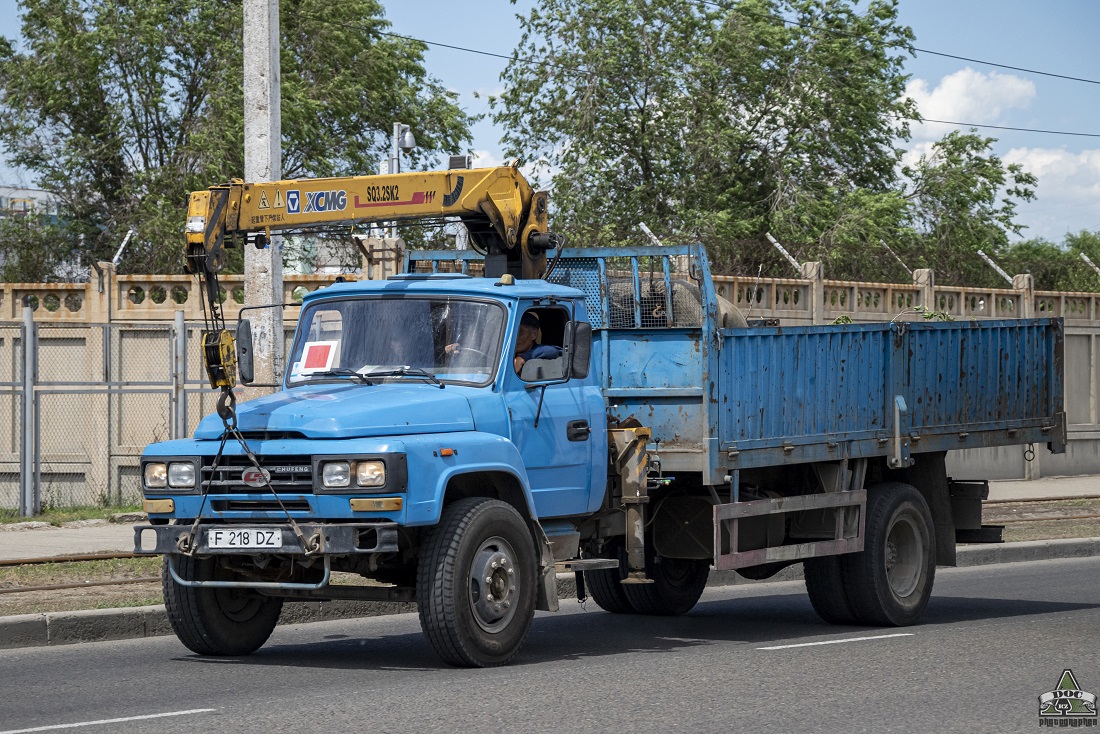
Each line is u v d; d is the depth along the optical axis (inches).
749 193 2428.6
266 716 406.0
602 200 2361.0
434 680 470.3
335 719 399.9
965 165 2436.0
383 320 544.4
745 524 609.0
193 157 2172.7
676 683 465.4
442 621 479.8
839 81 2416.3
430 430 492.1
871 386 671.8
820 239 2070.6
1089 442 1628.9
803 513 655.1
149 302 1135.0
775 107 2397.9
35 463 1047.6
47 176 2308.1
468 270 663.8
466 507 492.4
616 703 426.0
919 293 1460.4
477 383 523.8
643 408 601.0
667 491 624.4
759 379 610.5
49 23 2231.8
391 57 2407.7
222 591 536.7
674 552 624.4
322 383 539.8
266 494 479.8
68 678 494.0
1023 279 1552.7
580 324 525.0
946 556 710.5
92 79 2251.5
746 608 749.9
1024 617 684.1
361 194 581.9
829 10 2452.0
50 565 778.8
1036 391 776.3
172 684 475.2
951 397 717.3
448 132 2466.8
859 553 653.9
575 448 551.8
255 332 781.3
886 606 650.8
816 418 641.0
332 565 513.7
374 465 464.1
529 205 593.6
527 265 594.6
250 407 498.9
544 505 538.3
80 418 1115.9
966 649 553.9
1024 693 448.8
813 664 511.8
